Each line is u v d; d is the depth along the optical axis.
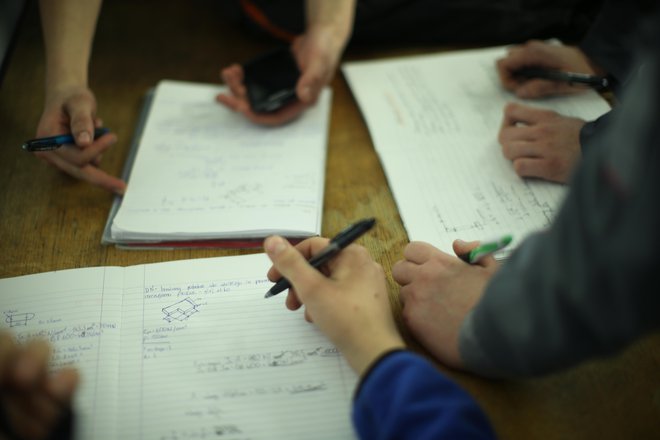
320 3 0.96
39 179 0.82
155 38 1.10
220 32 1.11
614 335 0.35
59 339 0.60
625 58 0.88
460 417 0.46
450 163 0.82
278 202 0.75
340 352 0.59
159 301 0.64
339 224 0.75
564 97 0.93
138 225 0.72
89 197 0.79
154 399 0.56
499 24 1.04
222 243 0.72
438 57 1.04
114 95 0.97
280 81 0.92
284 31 1.06
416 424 0.46
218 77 1.01
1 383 0.42
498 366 0.49
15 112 0.92
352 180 0.81
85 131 0.74
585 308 0.36
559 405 0.55
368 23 1.04
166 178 0.80
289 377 0.57
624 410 0.54
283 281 0.61
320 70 0.89
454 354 0.56
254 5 1.05
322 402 0.55
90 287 0.65
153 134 0.87
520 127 0.83
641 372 0.57
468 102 0.94
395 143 0.86
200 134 0.88
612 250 0.33
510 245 0.69
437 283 0.61
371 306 0.57
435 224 0.73
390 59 1.05
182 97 0.94
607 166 0.33
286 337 0.60
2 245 0.72
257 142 0.86
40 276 0.67
